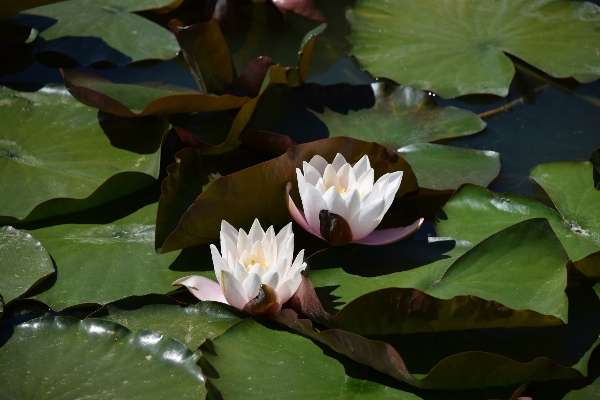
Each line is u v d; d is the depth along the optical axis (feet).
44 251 9.37
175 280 9.30
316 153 9.49
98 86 9.93
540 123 10.07
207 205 9.35
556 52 10.39
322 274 9.27
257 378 8.95
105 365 9.00
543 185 9.64
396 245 9.38
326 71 10.48
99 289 9.27
